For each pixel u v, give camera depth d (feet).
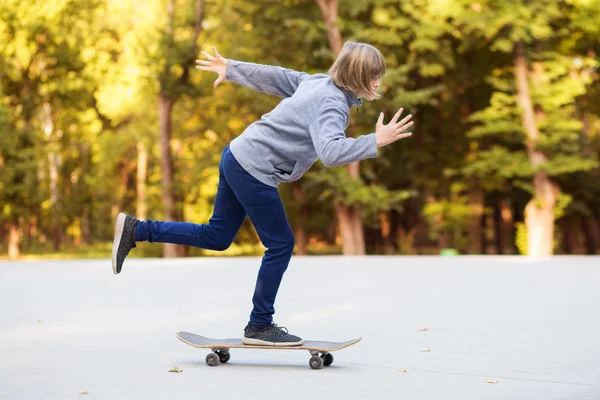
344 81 13.35
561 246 112.37
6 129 93.15
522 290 29.14
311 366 13.24
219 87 96.89
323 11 83.82
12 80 100.73
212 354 13.58
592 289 29.35
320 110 13.06
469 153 100.42
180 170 107.04
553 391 11.13
